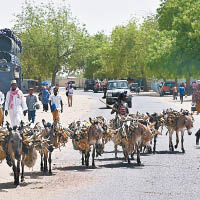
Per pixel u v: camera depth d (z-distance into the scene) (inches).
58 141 791.7
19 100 939.3
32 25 5467.5
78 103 3166.8
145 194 611.8
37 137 743.7
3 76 1952.5
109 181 708.0
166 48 4190.5
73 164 888.9
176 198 587.2
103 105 2925.7
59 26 5457.7
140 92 5723.4
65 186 677.3
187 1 4564.5
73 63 5551.2
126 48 5910.4
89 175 765.3
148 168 824.9
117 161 914.7
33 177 758.5
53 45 5452.8
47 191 644.7
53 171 814.5
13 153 687.7
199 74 4173.2
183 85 4510.3
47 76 5649.6
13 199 598.9
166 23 4894.2
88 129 848.9
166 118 1039.0
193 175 749.3
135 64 5935.0
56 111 1443.2
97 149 854.5
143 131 861.8
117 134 897.5
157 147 1118.4
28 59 5472.4
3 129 722.8
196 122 1722.4
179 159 927.7
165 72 4461.1
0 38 1977.1
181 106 2664.9
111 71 6250.0
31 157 733.3
